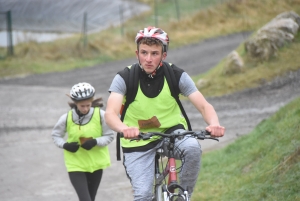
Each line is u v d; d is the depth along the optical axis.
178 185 9.95
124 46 70.38
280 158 16.27
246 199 15.05
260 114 31.30
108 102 10.69
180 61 59.25
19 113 38.44
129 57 67.50
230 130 28.47
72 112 15.83
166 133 11.09
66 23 86.75
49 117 37.06
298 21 41.91
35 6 93.75
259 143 19.38
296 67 38.78
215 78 40.47
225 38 71.12
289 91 35.28
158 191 10.90
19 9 90.12
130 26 84.50
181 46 70.00
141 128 11.09
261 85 37.66
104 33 78.06
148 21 86.94
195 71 52.72
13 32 77.12
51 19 87.81
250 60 41.06
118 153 11.40
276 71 38.91
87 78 54.56
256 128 22.38
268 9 77.62
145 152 10.89
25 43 69.88
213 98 37.47
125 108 11.05
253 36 42.00
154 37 10.56
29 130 33.19
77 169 15.61
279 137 18.20
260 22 74.62
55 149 28.31
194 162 10.50
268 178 15.59
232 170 18.53
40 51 66.75
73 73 58.22
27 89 49.03
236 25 75.31
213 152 22.80
